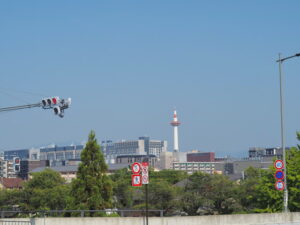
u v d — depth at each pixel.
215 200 137.38
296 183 70.31
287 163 72.62
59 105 51.84
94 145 75.75
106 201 74.69
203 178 143.12
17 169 61.28
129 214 134.75
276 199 71.81
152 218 50.88
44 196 141.25
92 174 74.56
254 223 53.91
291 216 55.53
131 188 148.25
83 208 71.81
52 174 169.12
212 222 52.28
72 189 74.44
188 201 138.62
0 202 146.38
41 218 50.50
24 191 147.75
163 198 139.38
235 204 135.62
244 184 139.00
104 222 50.97
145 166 42.28
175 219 51.47
